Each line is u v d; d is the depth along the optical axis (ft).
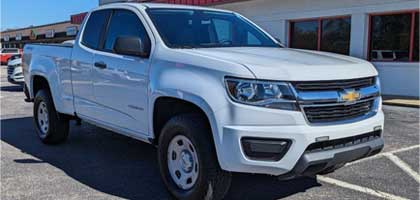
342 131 12.45
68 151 20.97
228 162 12.09
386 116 30.89
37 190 15.43
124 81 15.94
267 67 12.08
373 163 18.86
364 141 13.35
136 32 16.34
